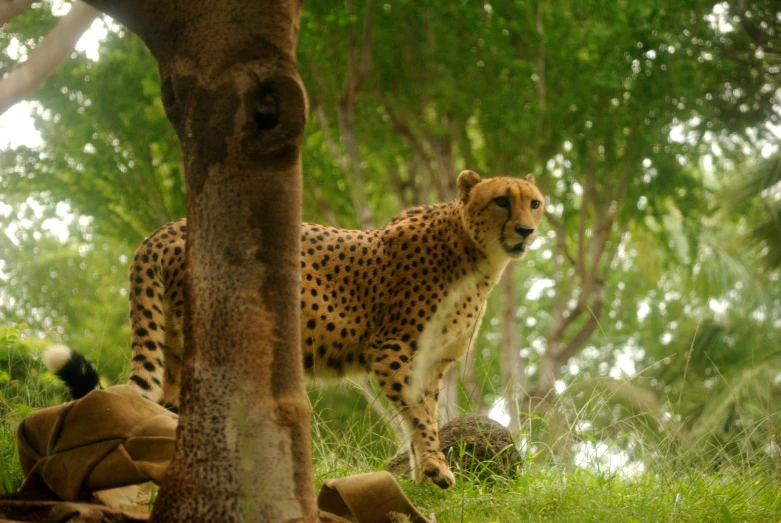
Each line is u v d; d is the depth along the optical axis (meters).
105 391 5.57
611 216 25.08
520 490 7.73
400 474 8.66
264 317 4.82
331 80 24.73
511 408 11.63
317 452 8.95
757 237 24.41
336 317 8.95
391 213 31.98
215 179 4.84
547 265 35.75
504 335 24.02
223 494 4.70
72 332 25.95
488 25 22.84
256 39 4.79
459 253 9.30
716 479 8.29
